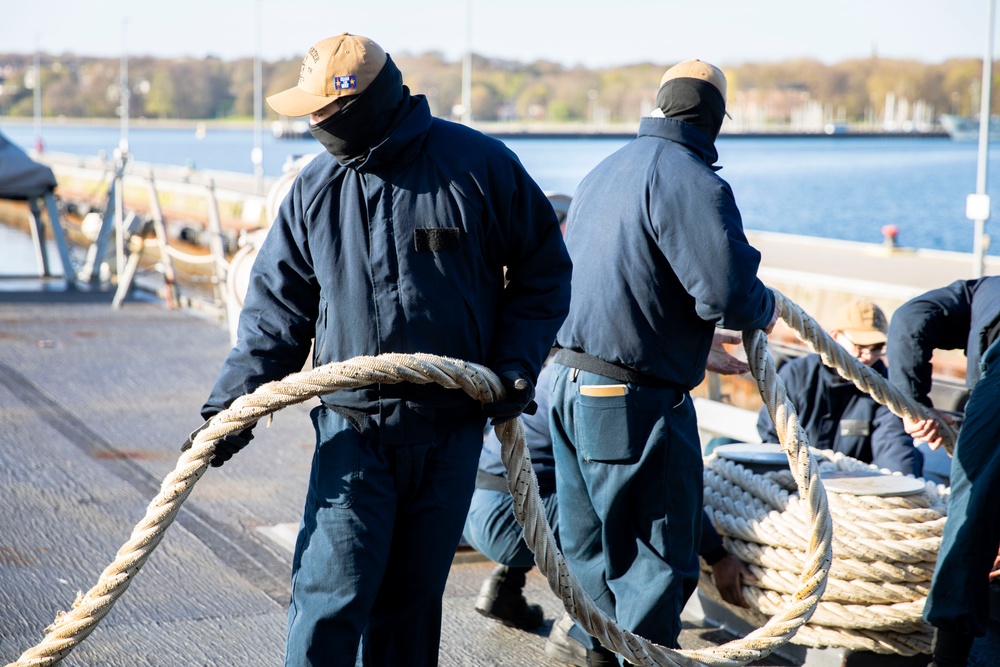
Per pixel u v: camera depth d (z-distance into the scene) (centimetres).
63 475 645
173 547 535
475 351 315
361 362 296
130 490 621
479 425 320
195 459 304
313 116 301
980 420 383
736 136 13238
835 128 13175
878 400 438
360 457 305
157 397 859
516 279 323
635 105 14775
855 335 518
